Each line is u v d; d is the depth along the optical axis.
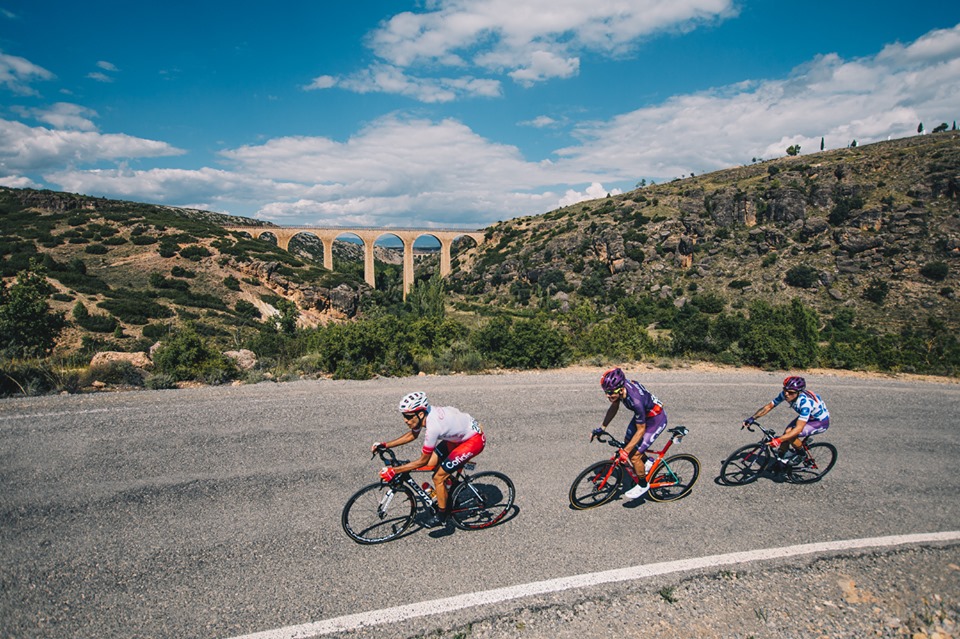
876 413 10.20
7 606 3.56
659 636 3.51
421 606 3.72
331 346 12.23
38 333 18.47
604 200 123.75
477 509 4.99
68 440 6.69
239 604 3.69
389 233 99.00
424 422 4.54
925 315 52.19
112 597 3.71
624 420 8.80
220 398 9.07
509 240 113.00
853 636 3.60
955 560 4.65
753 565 4.42
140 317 35.59
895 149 89.44
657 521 5.20
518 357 14.28
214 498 5.30
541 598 3.86
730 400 10.78
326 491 5.57
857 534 5.06
